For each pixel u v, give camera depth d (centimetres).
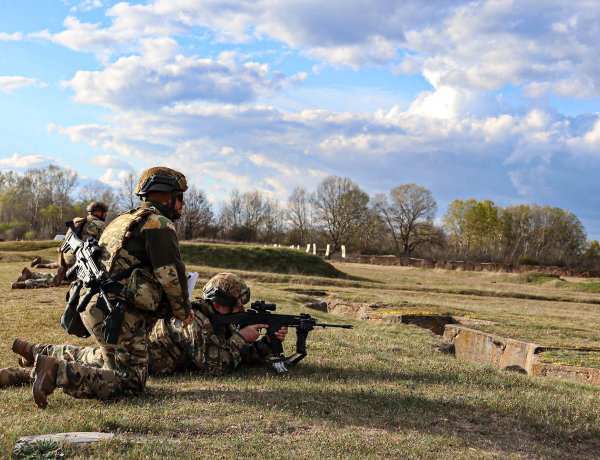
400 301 1891
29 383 522
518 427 511
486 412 543
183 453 367
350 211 9619
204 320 623
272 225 9894
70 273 512
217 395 518
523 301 2445
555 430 507
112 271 469
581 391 679
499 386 662
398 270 5550
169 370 614
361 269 5250
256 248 3541
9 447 361
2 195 9419
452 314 1628
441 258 7894
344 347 876
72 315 496
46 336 833
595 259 7400
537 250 9012
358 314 1666
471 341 1304
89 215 1084
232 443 394
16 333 855
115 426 416
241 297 641
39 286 1491
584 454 470
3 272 1972
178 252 478
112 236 477
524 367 1102
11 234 8050
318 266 3500
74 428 404
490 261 7556
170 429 419
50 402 473
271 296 1722
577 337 1290
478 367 769
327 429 445
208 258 3353
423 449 418
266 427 438
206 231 8194
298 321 667
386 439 434
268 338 683
